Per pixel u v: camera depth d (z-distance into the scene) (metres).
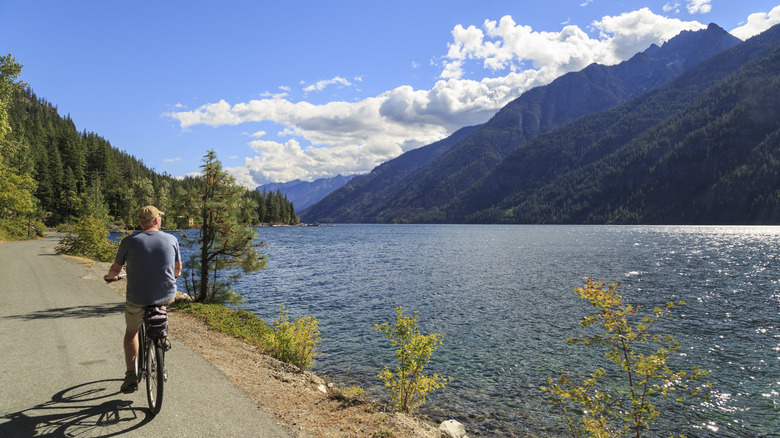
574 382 12.12
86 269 22.81
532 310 22.17
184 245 15.07
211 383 6.58
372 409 6.24
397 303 23.89
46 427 4.70
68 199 103.12
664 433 9.48
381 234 150.88
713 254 57.16
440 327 18.50
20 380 6.20
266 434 4.89
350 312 21.41
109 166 136.25
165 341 5.19
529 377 12.53
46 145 132.88
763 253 57.81
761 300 25.41
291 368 8.43
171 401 5.70
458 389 11.53
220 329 11.07
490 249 71.12
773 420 10.12
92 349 7.93
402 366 7.95
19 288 15.70
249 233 15.44
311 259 52.66
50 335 8.91
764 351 15.51
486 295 26.72
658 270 40.41
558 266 44.25
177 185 15.30
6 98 22.61
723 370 13.54
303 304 23.48
